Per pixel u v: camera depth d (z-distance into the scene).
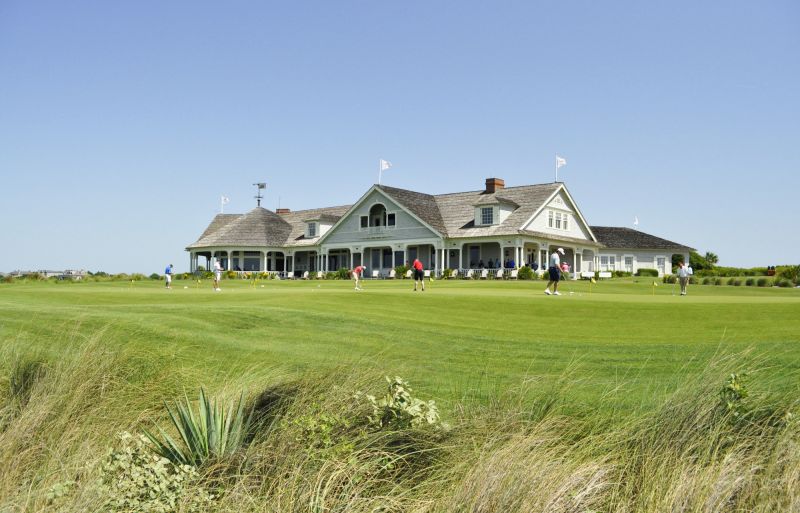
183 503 6.00
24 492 6.18
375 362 9.39
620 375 10.09
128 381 8.97
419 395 8.79
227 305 16.98
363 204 57.31
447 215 55.09
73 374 8.43
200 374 9.72
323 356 11.39
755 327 14.70
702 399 7.25
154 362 9.77
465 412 7.78
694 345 12.37
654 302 20.77
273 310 16.02
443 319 16.34
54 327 12.18
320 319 15.21
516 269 46.50
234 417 7.66
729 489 6.11
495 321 16.22
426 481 6.50
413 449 6.96
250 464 6.68
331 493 6.29
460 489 6.07
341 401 7.52
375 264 58.66
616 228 69.00
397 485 6.44
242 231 65.31
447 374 10.22
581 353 11.86
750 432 7.07
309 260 64.81
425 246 55.62
